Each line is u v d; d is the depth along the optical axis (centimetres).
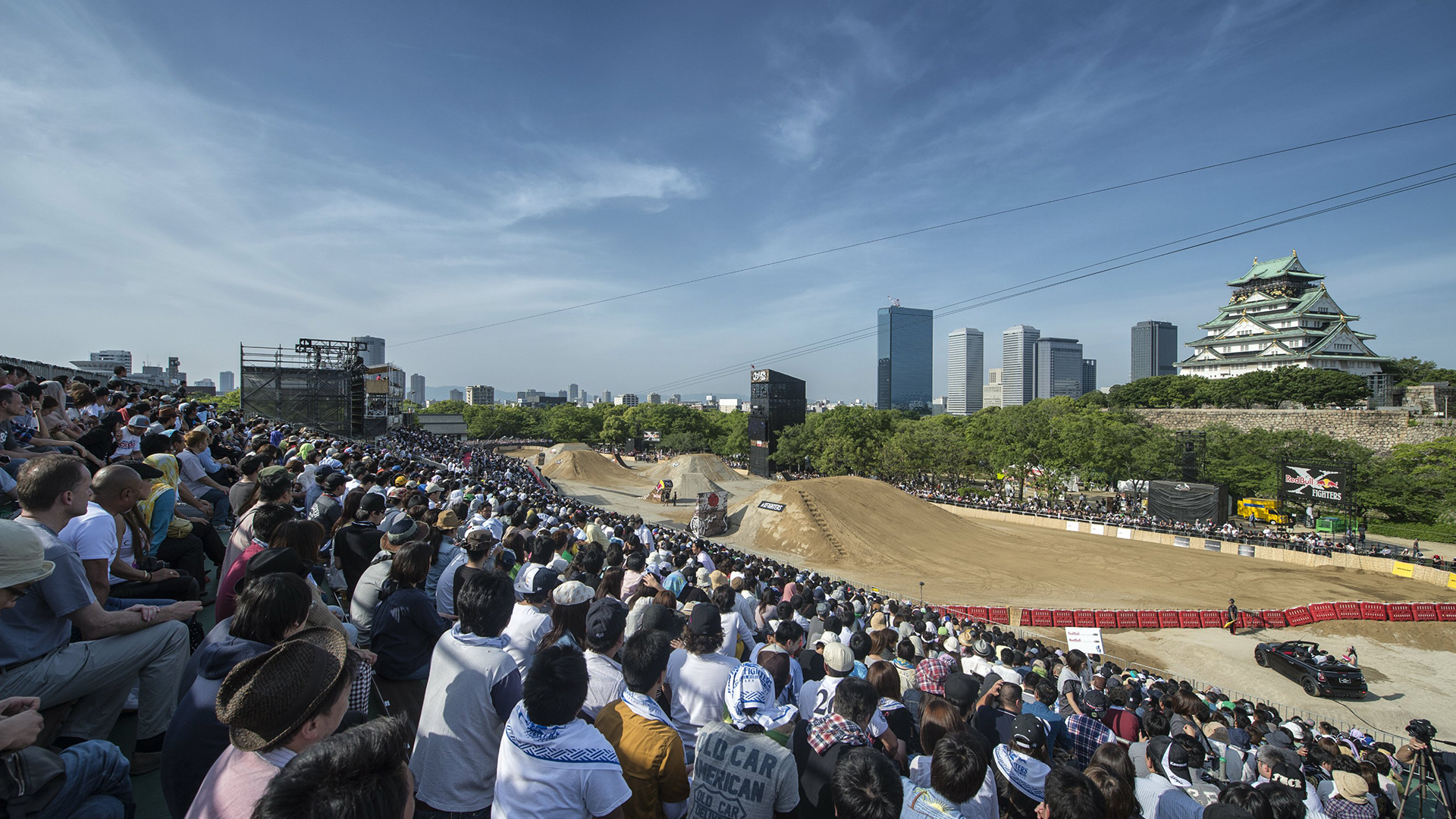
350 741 219
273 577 364
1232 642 2769
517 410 14750
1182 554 4319
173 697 485
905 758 553
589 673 509
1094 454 6138
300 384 3991
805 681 778
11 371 1138
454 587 663
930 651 1484
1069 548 4447
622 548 1201
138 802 438
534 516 1267
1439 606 2892
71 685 410
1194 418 8012
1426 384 7925
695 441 11744
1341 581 3628
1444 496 4859
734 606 846
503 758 369
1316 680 2242
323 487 978
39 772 295
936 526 4681
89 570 477
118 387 2083
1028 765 544
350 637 570
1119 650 2691
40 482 445
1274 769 789
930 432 7362
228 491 1106
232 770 269
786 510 4497
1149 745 734
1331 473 4503
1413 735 1192
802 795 471
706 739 439
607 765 362
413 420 8075
